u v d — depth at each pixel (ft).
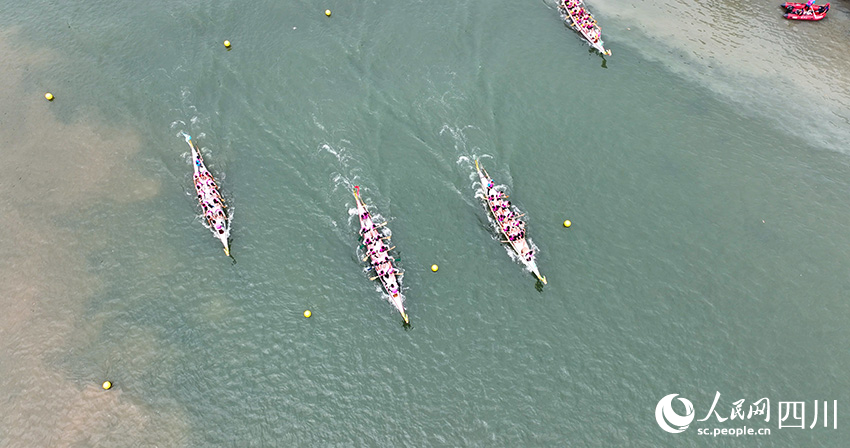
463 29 280.92
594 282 201.16
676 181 227.61
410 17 285.43
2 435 170.91
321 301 195.83
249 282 199.00
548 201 220.84
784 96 262.47
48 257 203.21
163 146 233.14
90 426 171.94
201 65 261.24
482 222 214.28
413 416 175.63
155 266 201.57
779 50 284.20
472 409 176.76
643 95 258.78
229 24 279.08
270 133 237.45
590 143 238.68
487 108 248.73
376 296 197.26
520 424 174.40
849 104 260.83
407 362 185.06
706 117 251.60
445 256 206.18
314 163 228.43
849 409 175.94
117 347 185.06
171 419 173.68
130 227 210.59
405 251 206.90
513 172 228.43
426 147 234.38
